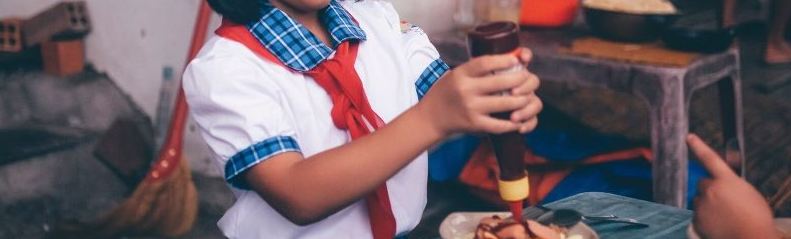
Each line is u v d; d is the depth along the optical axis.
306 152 1.33
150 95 3.31
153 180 2.89
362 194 1.14
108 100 3.35
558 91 3.81
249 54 1.30
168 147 2.91
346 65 1.36
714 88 4.20
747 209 1.01
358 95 1.35
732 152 2.87
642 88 2.52
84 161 3.14
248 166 1.22
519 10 2.90
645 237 1.33
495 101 0.98
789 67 4.54
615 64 2.55
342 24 1.41
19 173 2.99
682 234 1.34
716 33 2.63
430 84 1.56
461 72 1.00
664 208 1.46
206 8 2.84
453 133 1.05
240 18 1.32
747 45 4.95
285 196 1.19
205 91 1.27
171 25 3.16
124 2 3.28
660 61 2.53
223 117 1.25
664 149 2.53
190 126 3.19
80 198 3.05
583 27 3.05
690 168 2.74
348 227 1.40
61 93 3.33
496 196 2.82
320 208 1.16
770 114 3.91
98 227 2.87
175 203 2.92
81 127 3.30
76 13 3.38
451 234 1.23
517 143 1.01
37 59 3.46
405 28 1.61
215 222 3.03
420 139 1.07
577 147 2.82
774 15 4.54
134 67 3.32
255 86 1.27
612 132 3.54
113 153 3.17
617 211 1.46
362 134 1.34
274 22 1.33
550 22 2.96
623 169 2.69
